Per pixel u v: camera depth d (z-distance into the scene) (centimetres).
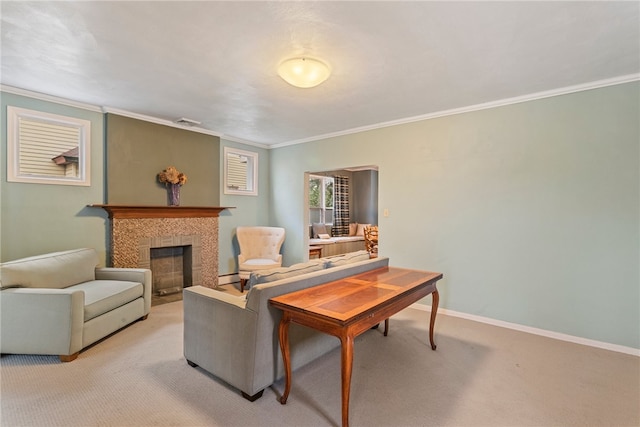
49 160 356
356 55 251
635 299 287
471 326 350
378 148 450
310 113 401
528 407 206
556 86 312
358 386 229
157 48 242
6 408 199
